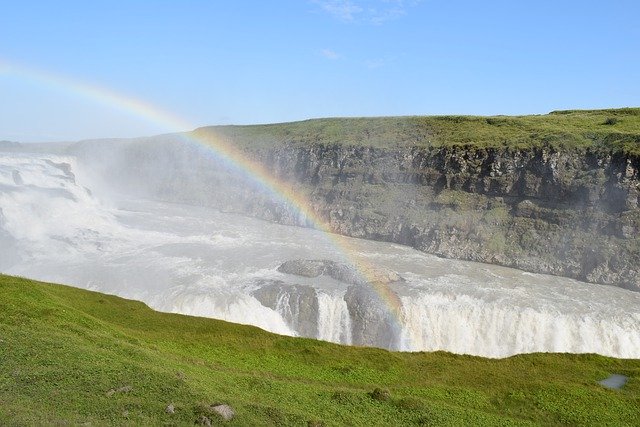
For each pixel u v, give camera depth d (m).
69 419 20.48
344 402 28.95
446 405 30.86
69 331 31.67
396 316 60.38
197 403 23.86
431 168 107.25
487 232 89.50
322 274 69.94
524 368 40.28
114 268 68.50
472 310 61.09
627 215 78.62
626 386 36.88
